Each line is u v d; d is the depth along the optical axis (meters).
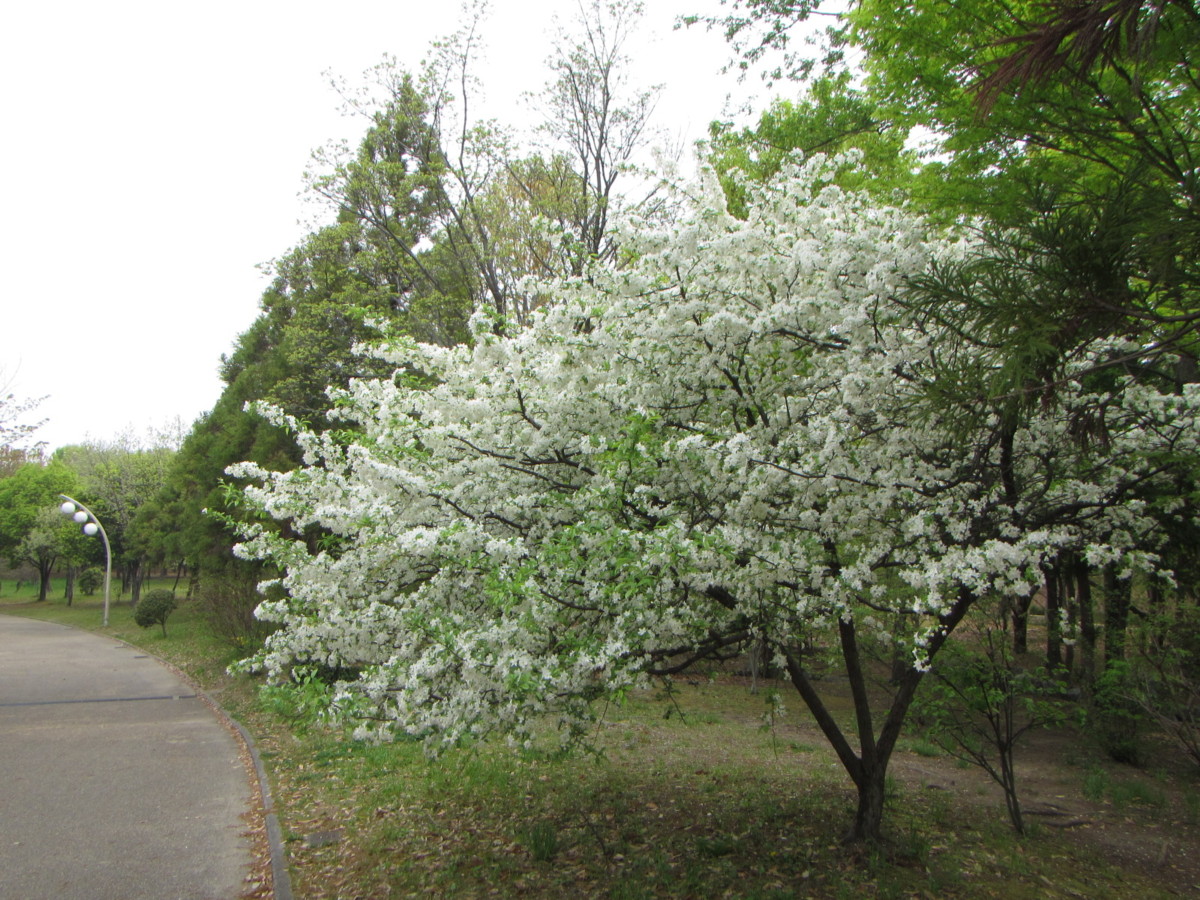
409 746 8.17
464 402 4.91
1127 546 5.06
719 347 4.62
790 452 4.65
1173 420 4.73
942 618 4.89
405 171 16.05
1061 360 3.52
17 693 12.35
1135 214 3.19
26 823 6.02
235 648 13.80
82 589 33.78
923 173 5.90
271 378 18.22
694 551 3.92
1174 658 6.21
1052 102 4.30
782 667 5.34
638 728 9.53
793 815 6.11
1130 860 5.56
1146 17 3.01
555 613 4.09
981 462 4.59
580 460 4.85
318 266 17.91
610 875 4.92
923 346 4.17
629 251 4.89
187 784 7.15
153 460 32.50
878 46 5.27
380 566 4.69
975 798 7.04
